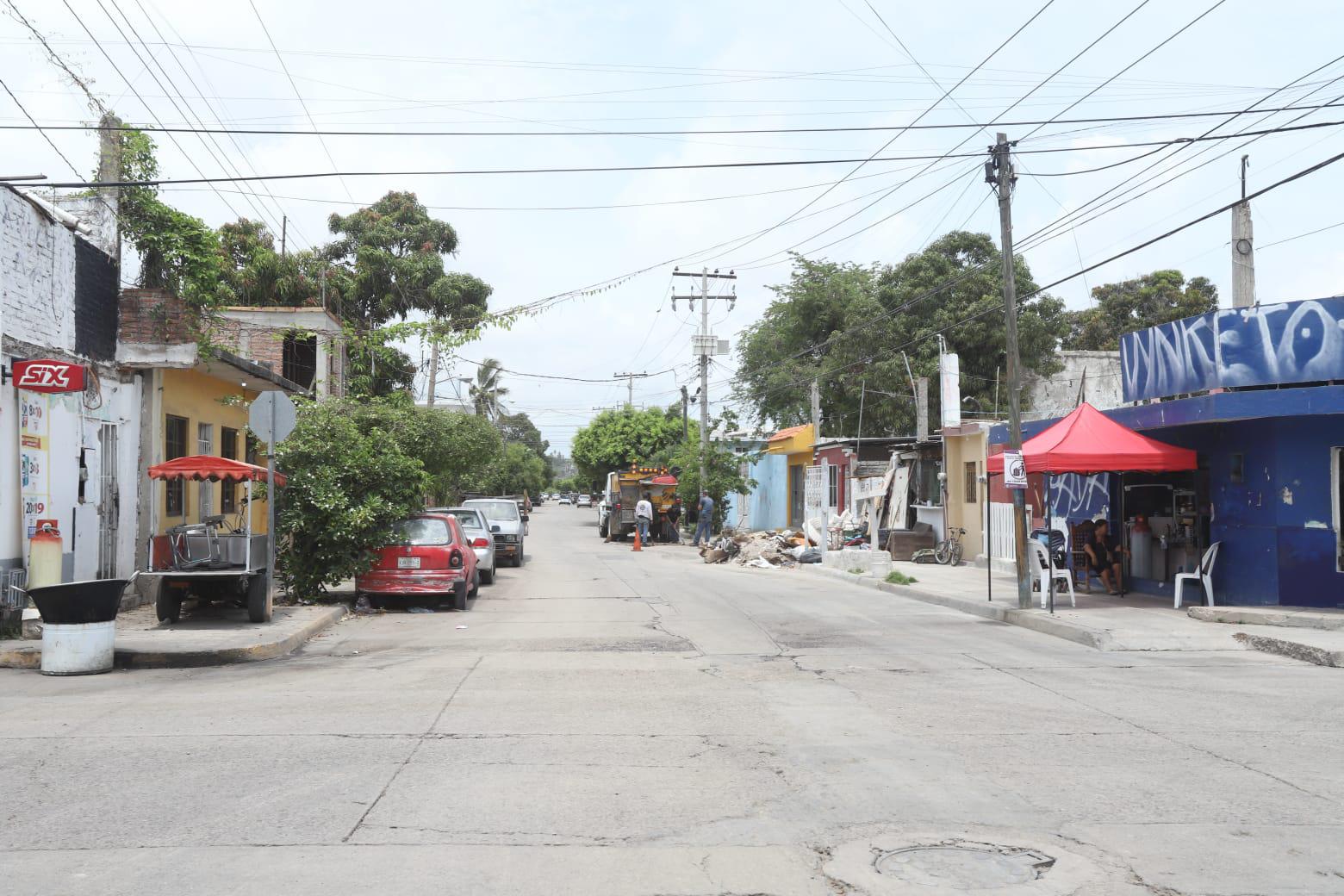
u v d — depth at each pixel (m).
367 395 26.16
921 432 31.78
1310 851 5.34
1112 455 15.95
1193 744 7.68
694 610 17.53
